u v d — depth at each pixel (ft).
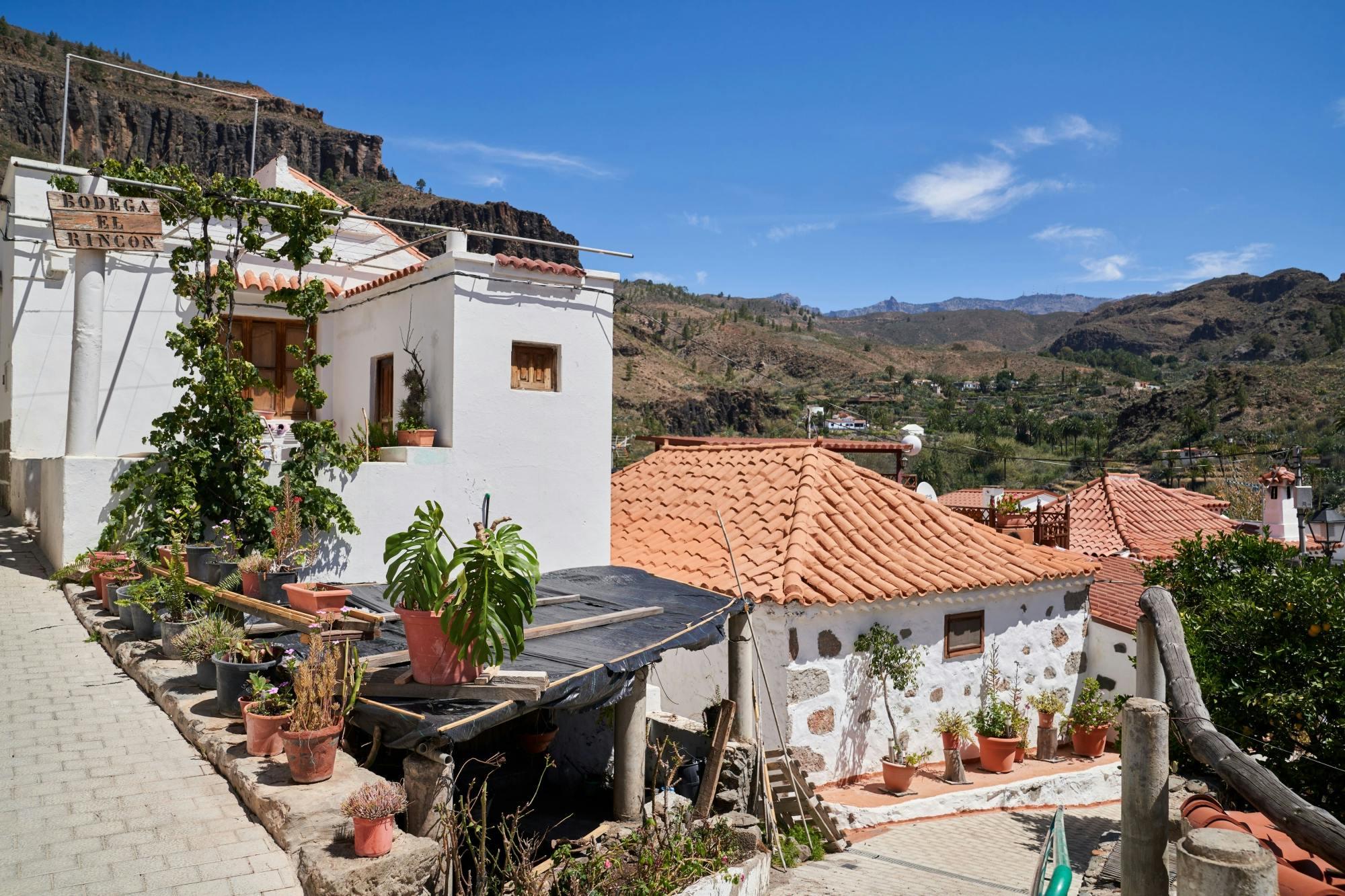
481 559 20.62
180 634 27.40
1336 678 28.45
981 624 44.93
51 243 50.03
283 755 20.98
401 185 620.90
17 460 50.37
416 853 16.93
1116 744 50.26
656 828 25.93
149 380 46.11
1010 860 33.14
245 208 38.63
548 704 21.86
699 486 53.78
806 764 38.52
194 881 16.31
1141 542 75.10
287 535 28.99
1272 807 17.83
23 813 18.52
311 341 39.11
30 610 33.55
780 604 38.11
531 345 42.27
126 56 615.57
